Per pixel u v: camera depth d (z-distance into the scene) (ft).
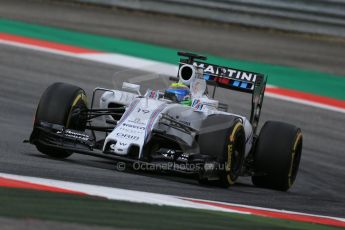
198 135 95.61
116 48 201.16
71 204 64.80
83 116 96.22
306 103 172.76
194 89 100.17
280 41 236.63
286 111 164.76
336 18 245.65
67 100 93.20
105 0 263.08
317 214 89.45
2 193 65.46
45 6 253.03
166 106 92.79
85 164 94.73
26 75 162.91
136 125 89.20
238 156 96.17
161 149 91.61
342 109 172.35
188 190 86.07
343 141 149.69
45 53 184.65
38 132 92.32
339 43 243.19
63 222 57.36
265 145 102.78
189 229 61.67
